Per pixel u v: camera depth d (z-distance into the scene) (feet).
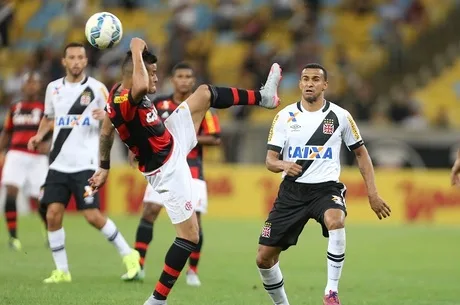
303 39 307.58
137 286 117.19
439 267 151.84
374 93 309.83
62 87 124.77
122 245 122.72
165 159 88.74
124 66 88.99
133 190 243.81
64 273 120.98
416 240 194.39
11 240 163.84
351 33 332.39
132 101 86.38
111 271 133.80
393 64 316.60
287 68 298.35
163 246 174.19
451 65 322.75
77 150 123.34
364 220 240.32
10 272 129.59
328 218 92.84
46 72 276.00
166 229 209.87
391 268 149.79
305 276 136.26
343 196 95.96
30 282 118.83
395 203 239.71
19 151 171.12
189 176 89.92
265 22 321.11
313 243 186.91
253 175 244.01
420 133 249.75
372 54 321.93
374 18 338.13
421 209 239.09
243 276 134.41
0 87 304.30
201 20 330.34
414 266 152.97
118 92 88.63
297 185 95.55
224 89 93.81
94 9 334.44
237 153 254.88
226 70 307.17
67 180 122.52
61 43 317.63
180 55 296.30
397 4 334.44
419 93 311.06
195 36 315.99
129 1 337.52
